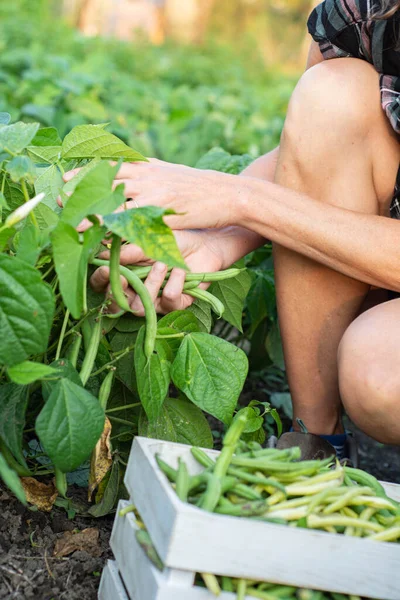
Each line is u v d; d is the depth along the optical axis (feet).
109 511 5.24
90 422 4.40
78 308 4.23
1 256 4.16
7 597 4.51
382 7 5.65
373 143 5.87
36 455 5.15
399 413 5.21
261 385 8.70
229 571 3.93
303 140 5.76
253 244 6.03
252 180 5.65
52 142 5.75
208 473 4.21
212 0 61.21
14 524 4.95
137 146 12.65
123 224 4.15
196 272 5.59
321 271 5.88
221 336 8.26
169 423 5.35
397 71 5.82
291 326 6.08
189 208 5.42
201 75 28.99
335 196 5.82
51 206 5.27
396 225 5.55
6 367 4.50
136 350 4.92
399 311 5.44
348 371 5.37
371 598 4.23
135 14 44.37
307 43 59.21
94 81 15.25
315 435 5.84
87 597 4.67
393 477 7.71
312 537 3.98
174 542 3.84
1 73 14.83
